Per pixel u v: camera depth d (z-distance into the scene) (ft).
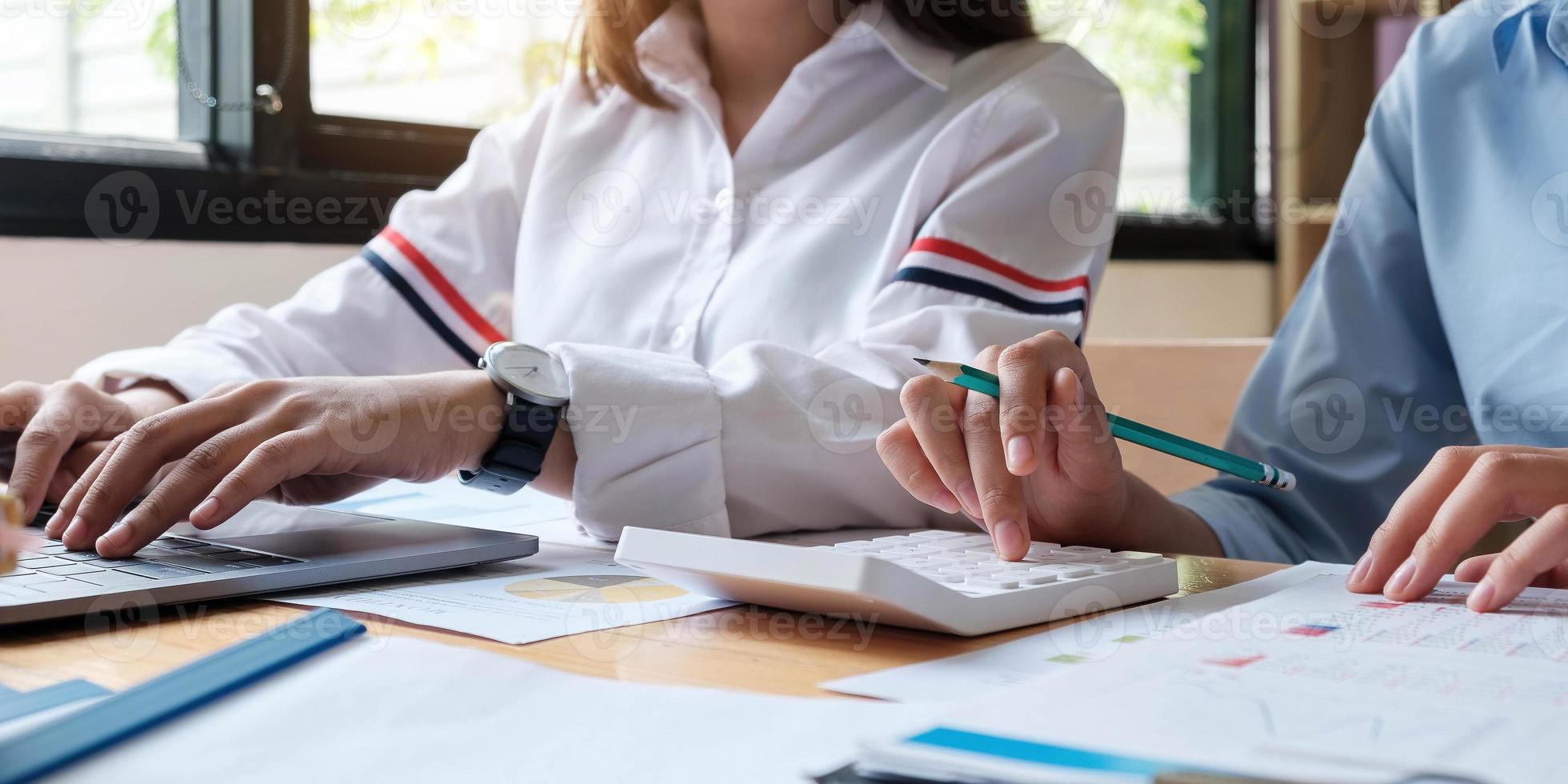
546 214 3.40
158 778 0.90
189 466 1.81
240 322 3.20
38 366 3.78
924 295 2.74
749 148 3.21
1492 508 1.56
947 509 1.94
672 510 2.23
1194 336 7.66
